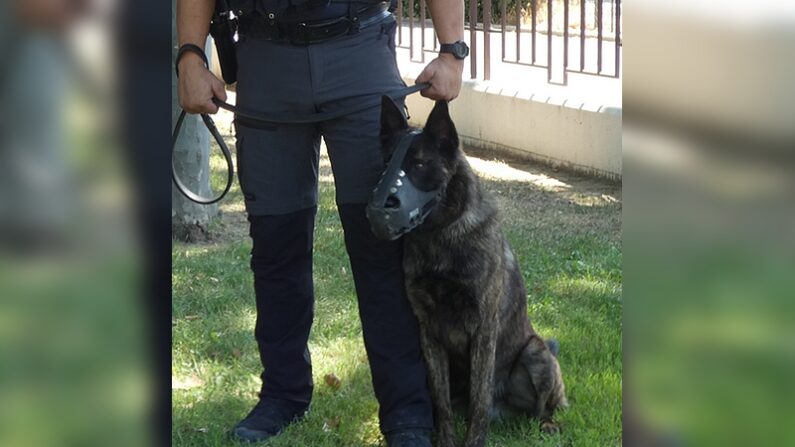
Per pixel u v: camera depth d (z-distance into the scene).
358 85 3.09
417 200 2.95
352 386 3.86
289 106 3.10
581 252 5.64
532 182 7.50
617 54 7.52
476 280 3.21
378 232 2.92
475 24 8.82
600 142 7.43
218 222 6.58
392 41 3.21
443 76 3.14
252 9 3.06
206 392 3.82
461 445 3.44
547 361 3.46
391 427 3.29
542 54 10.06
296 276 3.41
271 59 3.08
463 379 3.58
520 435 3.47
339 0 3.02
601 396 3.68
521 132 8.26
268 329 3.46
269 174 3.22
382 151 3.07
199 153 6.09
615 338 4.26
